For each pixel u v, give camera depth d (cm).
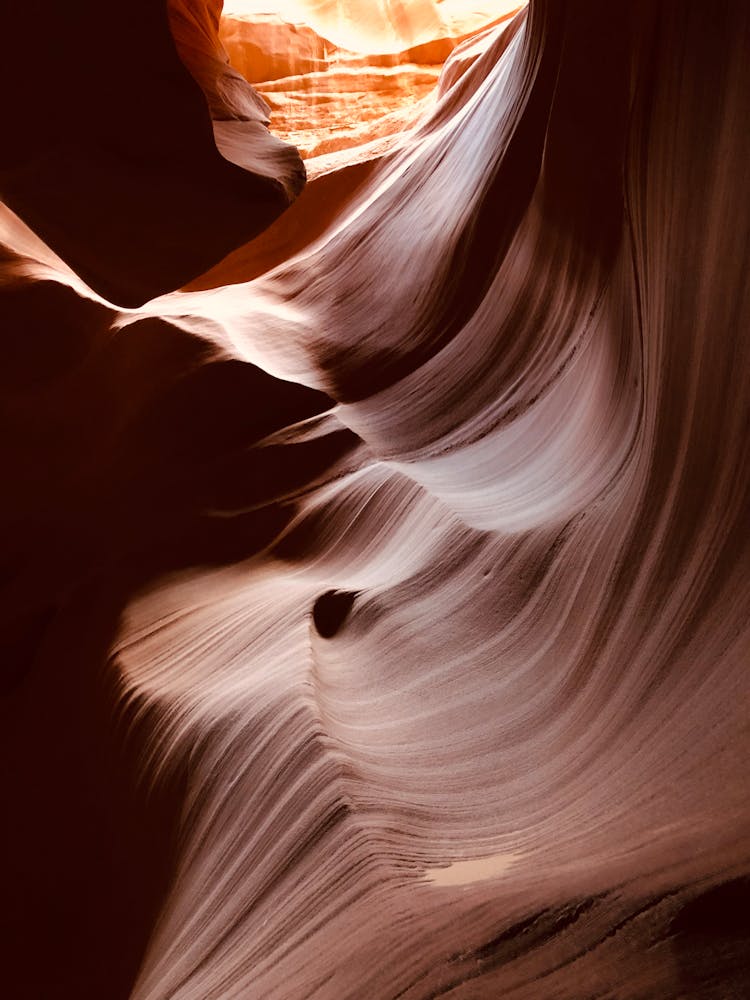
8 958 521
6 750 648
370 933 266
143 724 514
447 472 623
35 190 598
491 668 425
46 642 696
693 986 200
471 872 291
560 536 456
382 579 527
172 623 601
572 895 239
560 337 611
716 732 282
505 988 221
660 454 389
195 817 418
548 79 710
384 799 341
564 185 577
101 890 496
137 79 573
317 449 710
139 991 372
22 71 548
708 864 228
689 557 344
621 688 348
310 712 389
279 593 559
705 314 349
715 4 341
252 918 327
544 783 342
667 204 391
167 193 621
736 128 322
